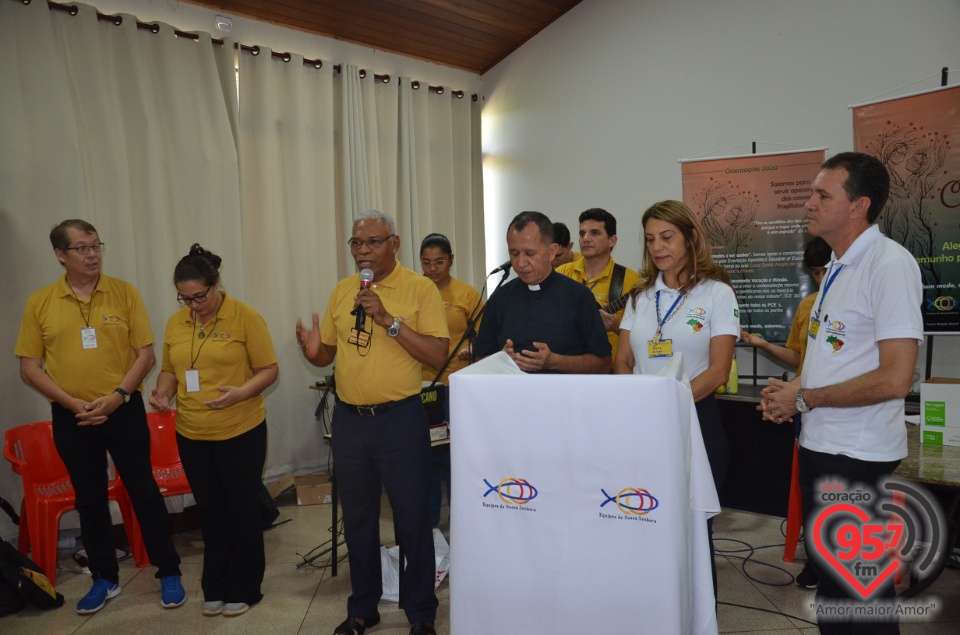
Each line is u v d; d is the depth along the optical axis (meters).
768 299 3.88
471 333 2.79
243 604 2.62
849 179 1.54
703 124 4.37
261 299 4.36
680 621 0.99
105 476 2.72
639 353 1.99
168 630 2.50
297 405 4.54
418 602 2.28
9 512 3.17
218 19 4.20
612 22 4.83
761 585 2.76
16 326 3.33
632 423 0.99
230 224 4.13
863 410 1.54
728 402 3.56
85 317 2.63
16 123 3.33
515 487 1.06
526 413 1.04
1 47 3.29
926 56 3.43
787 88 3.97
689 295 1.92
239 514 2.56
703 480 1.12
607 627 1.02
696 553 1.12
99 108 3.60
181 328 2.55
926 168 3.25
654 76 4.61
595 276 3.31
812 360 1.64
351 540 2.33
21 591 2.64
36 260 3.38
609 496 1.01
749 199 3.89
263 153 4.33
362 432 2.23
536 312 2.20
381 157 5.04
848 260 1.58
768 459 3.46
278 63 4.46
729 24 4.21
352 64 4.89
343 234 4.79
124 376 2.72
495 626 1.08
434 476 3.37
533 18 5.11
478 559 1.08
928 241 3.26
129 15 3.72
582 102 5.07
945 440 2.23
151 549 2.71
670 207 1.92
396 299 2.29
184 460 2.51
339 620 2.55
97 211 3.63
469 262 5.69
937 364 3.42
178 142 3.92
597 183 5.01
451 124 5.50
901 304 1.45
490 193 5.84
